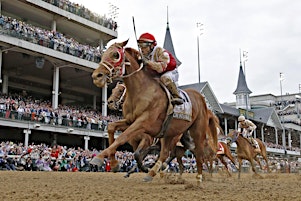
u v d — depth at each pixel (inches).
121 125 267.0
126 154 914.1
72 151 861.8
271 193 243.6
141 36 265.4
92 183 345.1
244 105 2886.3
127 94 254.5
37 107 1040.2
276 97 3993.6
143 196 207.9
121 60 239.5
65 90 1595.7
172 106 255.0
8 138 1151.6
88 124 1140.5
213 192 244.1
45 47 1102.4
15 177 421.1
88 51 1243.8
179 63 2049.7
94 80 237.5
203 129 299.6
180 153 420.5
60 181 368.5
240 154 599.5
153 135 254.7
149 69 259.9
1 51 1042.7
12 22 1021.2
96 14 1407.5
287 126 2517.2
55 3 1250.0
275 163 1293.1
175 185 328.5
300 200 198.7
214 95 1808.6
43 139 1234.0
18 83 1444.4
